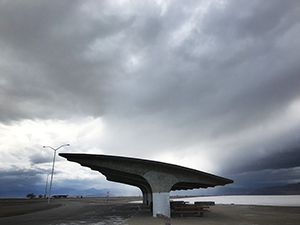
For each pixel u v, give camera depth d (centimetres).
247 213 1947
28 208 2952
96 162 1667
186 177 1691
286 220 1446
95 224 1312
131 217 1666
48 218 1681
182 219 1549
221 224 1298
